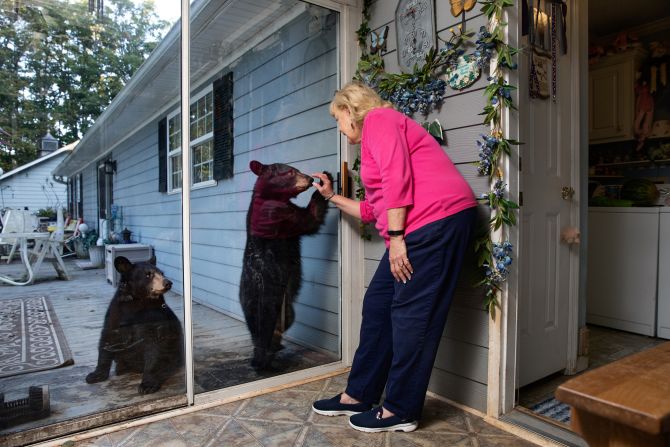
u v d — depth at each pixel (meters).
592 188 3.79
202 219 2.16
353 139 2.01
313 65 2.50
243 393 2.19
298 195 2.44
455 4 1.99
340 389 2.25
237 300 2.25
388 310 1.96
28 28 1.76
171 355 2.06
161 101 2.05
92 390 1.91
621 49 3.64
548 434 1.74
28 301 1.81
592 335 3.18
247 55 2.29
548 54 2.24
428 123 2.11
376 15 2.43
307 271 2.47
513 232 1.90
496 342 1.89
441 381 2.15
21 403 1.75
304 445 1.70
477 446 1.69
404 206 1.68
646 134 3.58
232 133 2.24
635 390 0.55
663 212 3.01
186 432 1.81
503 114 1.85
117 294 1.97
